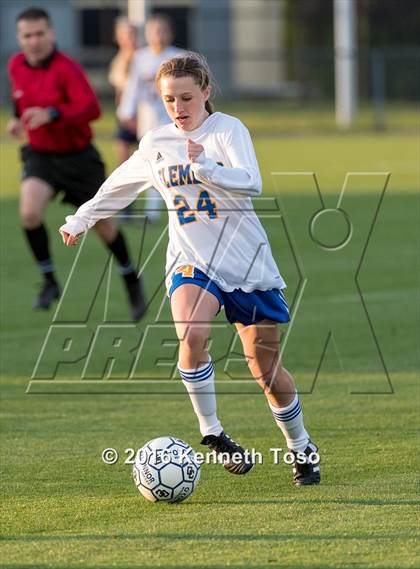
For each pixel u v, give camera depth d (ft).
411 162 252.42
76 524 54.80
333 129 348.18
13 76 111.24
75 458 66.80
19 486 61.31
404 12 471.62
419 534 52.31
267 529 53.42
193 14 490.90
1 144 313.73
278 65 467.52
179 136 60.80
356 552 50.01
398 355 93.40
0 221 177.06
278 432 72.49
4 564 49.21
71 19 496.23
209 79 60.34
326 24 477.77
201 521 54.90
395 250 146.72
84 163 111.34
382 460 65.41
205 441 61.36
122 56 181.37
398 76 410.11
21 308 115.14
